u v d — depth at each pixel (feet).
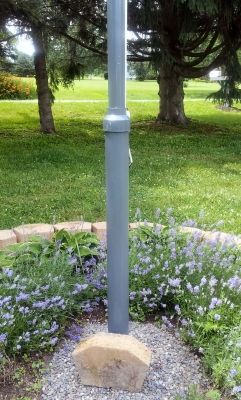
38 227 11.71
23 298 7.34
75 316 8.20
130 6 29.63
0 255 9.30
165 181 19.58
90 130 37.17
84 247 9.61
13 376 6.68
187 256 8.92
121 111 6.14
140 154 26.08
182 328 7.60
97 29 35.12
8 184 18.89
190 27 30.71
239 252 9.69
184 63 33.86
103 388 6.41
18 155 25.45
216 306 7.55
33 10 24.63
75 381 6.56
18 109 50.80
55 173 20.95
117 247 6.51
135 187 18.35
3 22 26.78
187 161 24.23
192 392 6.05
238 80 31.42
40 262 8.61
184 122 40.01
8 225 13.78
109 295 6.75
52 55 37.99
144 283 8.47
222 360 6.54
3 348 6.81
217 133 35.94
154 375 6.65
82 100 61.26
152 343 7.39
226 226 13.56
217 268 8.72
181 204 16.01
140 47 32.83
